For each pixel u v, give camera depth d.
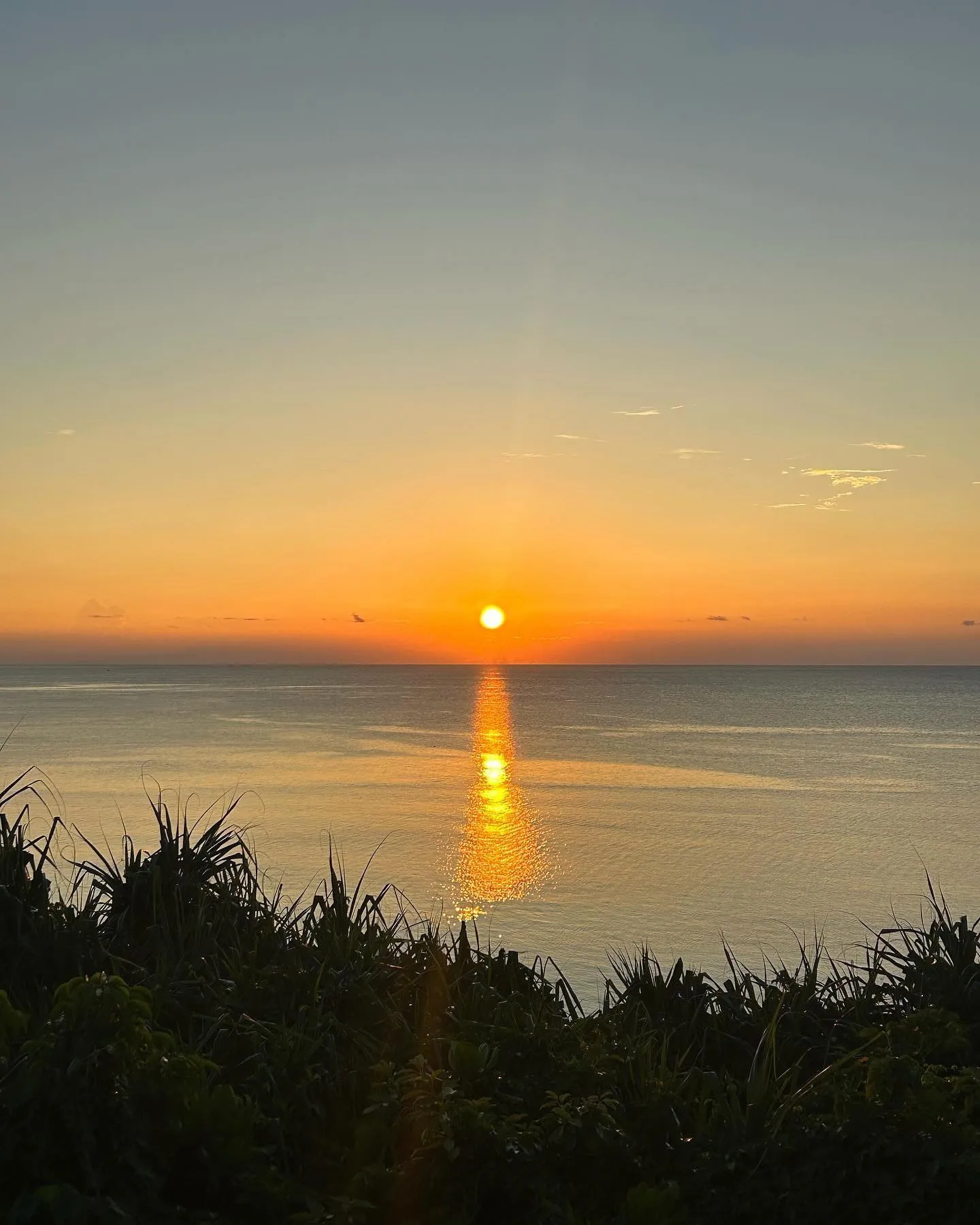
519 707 155.12
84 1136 4.20
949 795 46.09
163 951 6.54
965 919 7.24
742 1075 6.22
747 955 17.83
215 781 49.25
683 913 21.52
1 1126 4.24
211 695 193.75
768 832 34.28
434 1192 4.64
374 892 23.17
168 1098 4.59
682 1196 4.75
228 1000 5.99
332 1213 4.59
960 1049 5.61
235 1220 4.56
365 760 63.44
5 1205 4.20
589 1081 5.22
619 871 26.64
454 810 39.84
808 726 106.81
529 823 36.16
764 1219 4.66
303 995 6.04
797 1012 6.66
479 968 6.91
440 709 142.62
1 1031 4.77
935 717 126.94
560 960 17.30
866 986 7.08
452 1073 5.18
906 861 28.56
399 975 6.55
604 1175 4.81
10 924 6.37
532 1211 4.63
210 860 7.78
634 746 77.94
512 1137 4.73
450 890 23.75
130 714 120.50
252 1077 5.20
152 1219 4.29
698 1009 6.68
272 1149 4.82
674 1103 5.29
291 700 170.12
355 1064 5.59
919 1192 4.53
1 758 60.81
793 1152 4.79
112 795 41.28
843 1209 4.61
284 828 34.34
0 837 7.17
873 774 55.97
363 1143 4.94
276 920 7.39
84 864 7.53
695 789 48.38
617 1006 6.95
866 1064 5.59
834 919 21.06
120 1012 4.61
